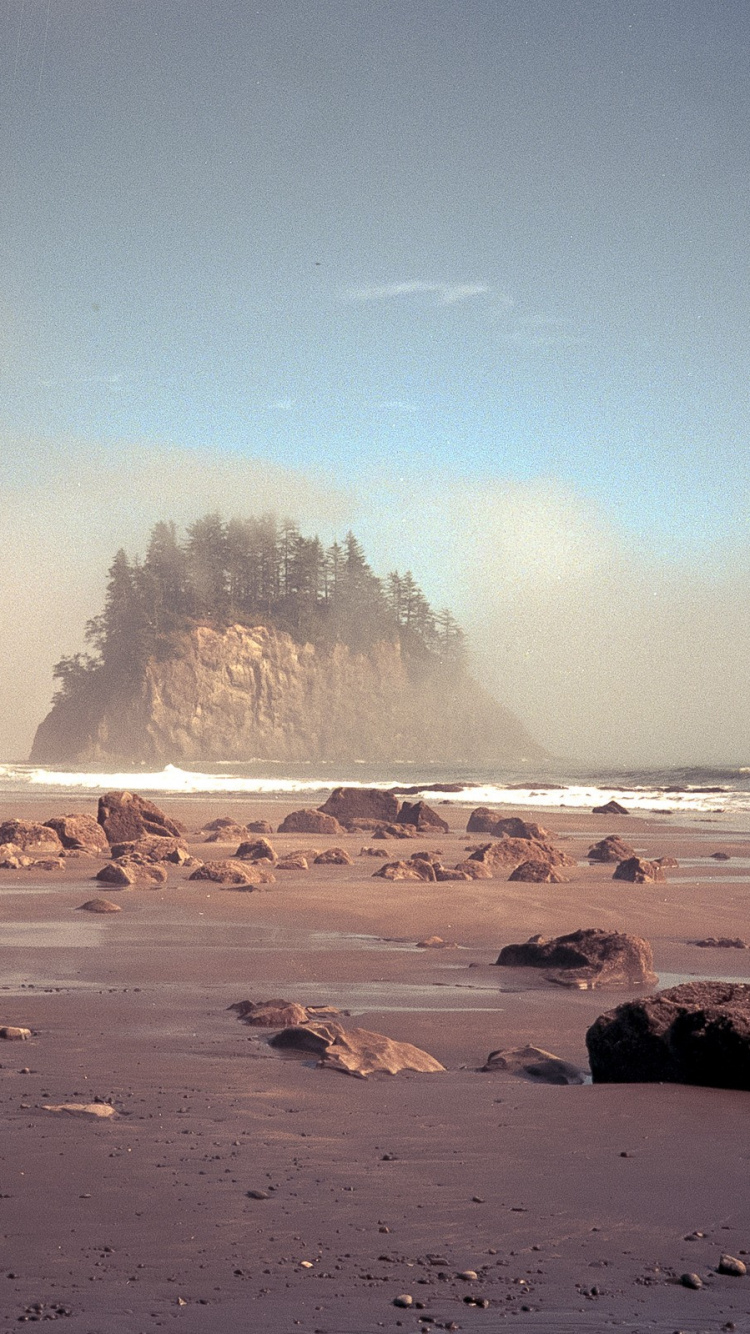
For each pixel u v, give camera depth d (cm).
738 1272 466
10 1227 507
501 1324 412
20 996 1152
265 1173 594
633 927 1808
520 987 1289
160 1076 822
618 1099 779
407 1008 1157
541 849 2880
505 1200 556
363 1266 470
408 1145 655
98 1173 586
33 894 2109
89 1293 435
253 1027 1016
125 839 3244
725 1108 753
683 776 9112
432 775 11669
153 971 1327
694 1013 858
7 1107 721
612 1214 537
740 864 2973
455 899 2088
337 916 1866
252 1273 459
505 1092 801
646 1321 417
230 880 2341
